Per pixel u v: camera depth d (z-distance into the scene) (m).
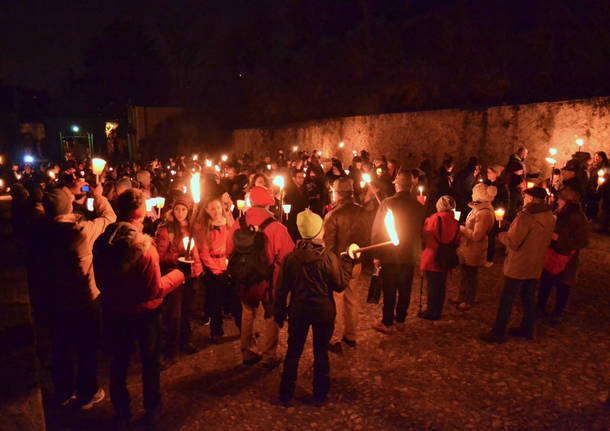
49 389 4.05
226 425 3.54
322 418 3.61
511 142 13.41
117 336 3.38
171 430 3.48
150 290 3.34
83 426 3.54
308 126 22.20
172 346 4.52
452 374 4.23
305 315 3.64
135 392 4.08
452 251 5.18
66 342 3.76
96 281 3.32
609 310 5.68
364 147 18.80
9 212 2.46
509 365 4.37
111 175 11.64
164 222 4.62
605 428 3.39
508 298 4.76
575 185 8.61
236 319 4.98
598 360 4.43
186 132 35.62
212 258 4.84
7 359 2.41
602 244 8.78
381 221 4.86
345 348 4.80
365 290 6.60
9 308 2.40
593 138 11.48
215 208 4.78
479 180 9.57
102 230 3.74
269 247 4.20
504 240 4.73
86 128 43.97
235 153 28.81
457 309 5.81
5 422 2.43
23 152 40.03
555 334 5.04
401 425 3.49
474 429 3.42
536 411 3.62
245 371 4.39
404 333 5.12
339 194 4.67
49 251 3.56
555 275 5.31
